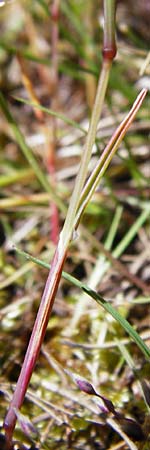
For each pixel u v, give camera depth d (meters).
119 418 0.11
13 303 0.15
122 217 0.17
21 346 0.14
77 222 0.10
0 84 0.21
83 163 0.10
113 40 0.10
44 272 0.16
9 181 0.17
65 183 0.18
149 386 0.12
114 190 0.17
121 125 0.10
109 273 0.15
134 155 0.18
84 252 0.16
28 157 0.14
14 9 0.22
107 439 0.12
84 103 0.20
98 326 0.14
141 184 0.16
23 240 0.17
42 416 0.12
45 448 0.11
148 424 0.11
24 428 0.10
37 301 0.15
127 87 0.17
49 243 0.16
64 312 0.14
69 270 0.16
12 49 0.16
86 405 0.12
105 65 0.10
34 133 0.19
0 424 0.12
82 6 0.20
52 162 0.17
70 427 0.12
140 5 0.21
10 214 0.17
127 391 0.12
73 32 0.21
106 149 0.10
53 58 0.17
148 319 0.14
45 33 0.21
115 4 0.10
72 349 0.13
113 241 0.17
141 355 0.13
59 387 0.13
